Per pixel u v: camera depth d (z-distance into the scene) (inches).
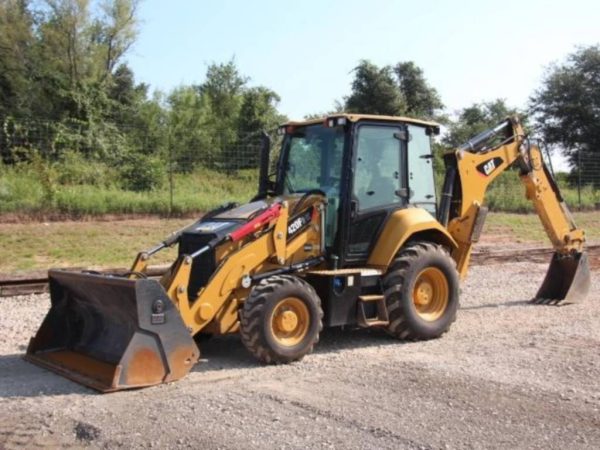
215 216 322.7
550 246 733.9
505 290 490.9
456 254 378.3
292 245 310.2
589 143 1804.9
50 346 301.3
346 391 249.0
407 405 232.4
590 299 452.4
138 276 287.1
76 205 821.9
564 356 297.3
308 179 341.1
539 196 426.9
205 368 283.9
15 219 775.1
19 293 448.5
